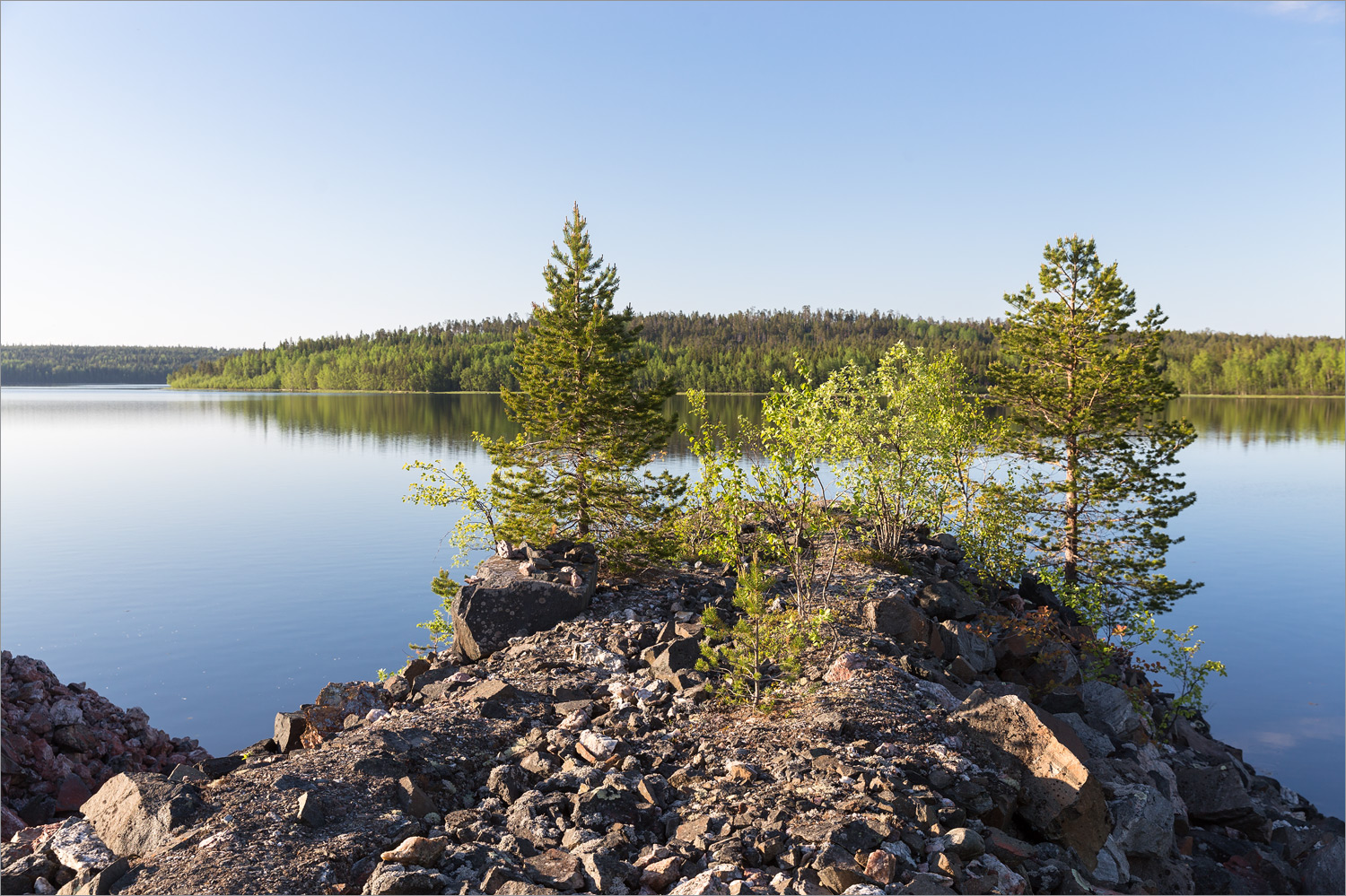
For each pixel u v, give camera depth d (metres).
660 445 20.56
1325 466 121.31
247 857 6.36
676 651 11.68
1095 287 30.23
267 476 112.69
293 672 38.31
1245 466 122.31
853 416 18.77
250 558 63.53
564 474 20.22
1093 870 7.79
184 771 8.73
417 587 53.50
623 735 9.32
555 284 21.02
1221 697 39.56
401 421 184.62
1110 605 21.20
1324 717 36.62
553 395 20.11
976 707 9.21
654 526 18.89
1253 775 18.03
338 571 58.59
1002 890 6.40
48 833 7.55
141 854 6.84
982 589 19.22
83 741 13.15
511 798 7.86
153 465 128.88
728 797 7.45
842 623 13.38
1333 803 27.47
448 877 6.16
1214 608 56.38
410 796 7.54
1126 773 10.40
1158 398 29.73
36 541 71.62
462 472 21.56
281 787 7.54
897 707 9.46
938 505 21.45
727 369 191.62
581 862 6.36
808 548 17.84
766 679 10.89
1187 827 12.27
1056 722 9.01
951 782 7.88
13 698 13.41
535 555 16.20
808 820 6.94
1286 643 48.62
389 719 9.88
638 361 20.67
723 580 17.14
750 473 13.41
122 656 40.50
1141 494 29.69
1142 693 18.66
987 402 31.91
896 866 6.30
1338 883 11.80
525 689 11.05
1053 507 30.64
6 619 47.03
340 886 6.05
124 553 65.75
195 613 47.84
